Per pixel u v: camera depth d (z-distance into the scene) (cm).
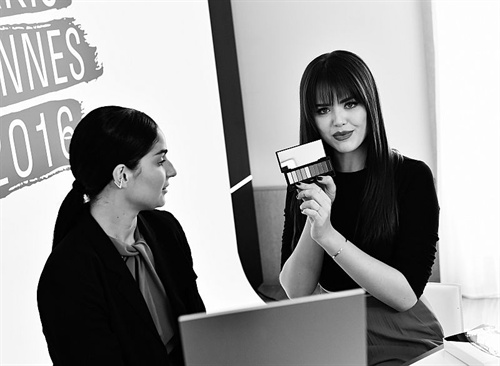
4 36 241
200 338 141
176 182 360
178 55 366
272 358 143
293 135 446
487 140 388
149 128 192
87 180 189
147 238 205
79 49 286
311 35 429
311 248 222
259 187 454
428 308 218
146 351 188
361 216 221
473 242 397
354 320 145
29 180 248
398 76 415
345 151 215
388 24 412
